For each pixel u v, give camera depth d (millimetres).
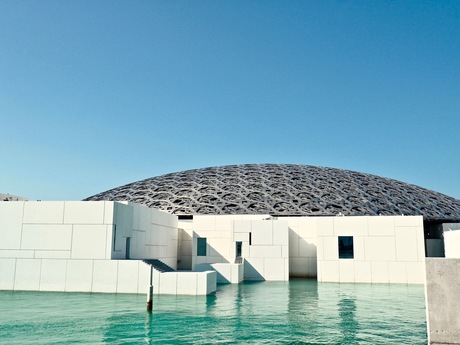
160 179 48031
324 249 24641
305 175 45938
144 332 9656
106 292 16922
